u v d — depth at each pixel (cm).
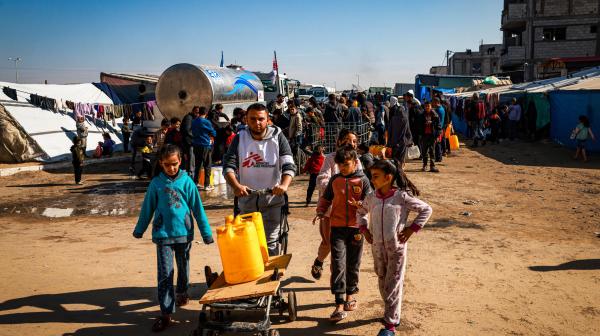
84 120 1911
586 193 1116
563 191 1141
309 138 1459
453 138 2000
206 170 1238
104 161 1858
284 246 534
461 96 3105
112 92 2367
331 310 511
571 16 4350
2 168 1585
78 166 1394
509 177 1338
